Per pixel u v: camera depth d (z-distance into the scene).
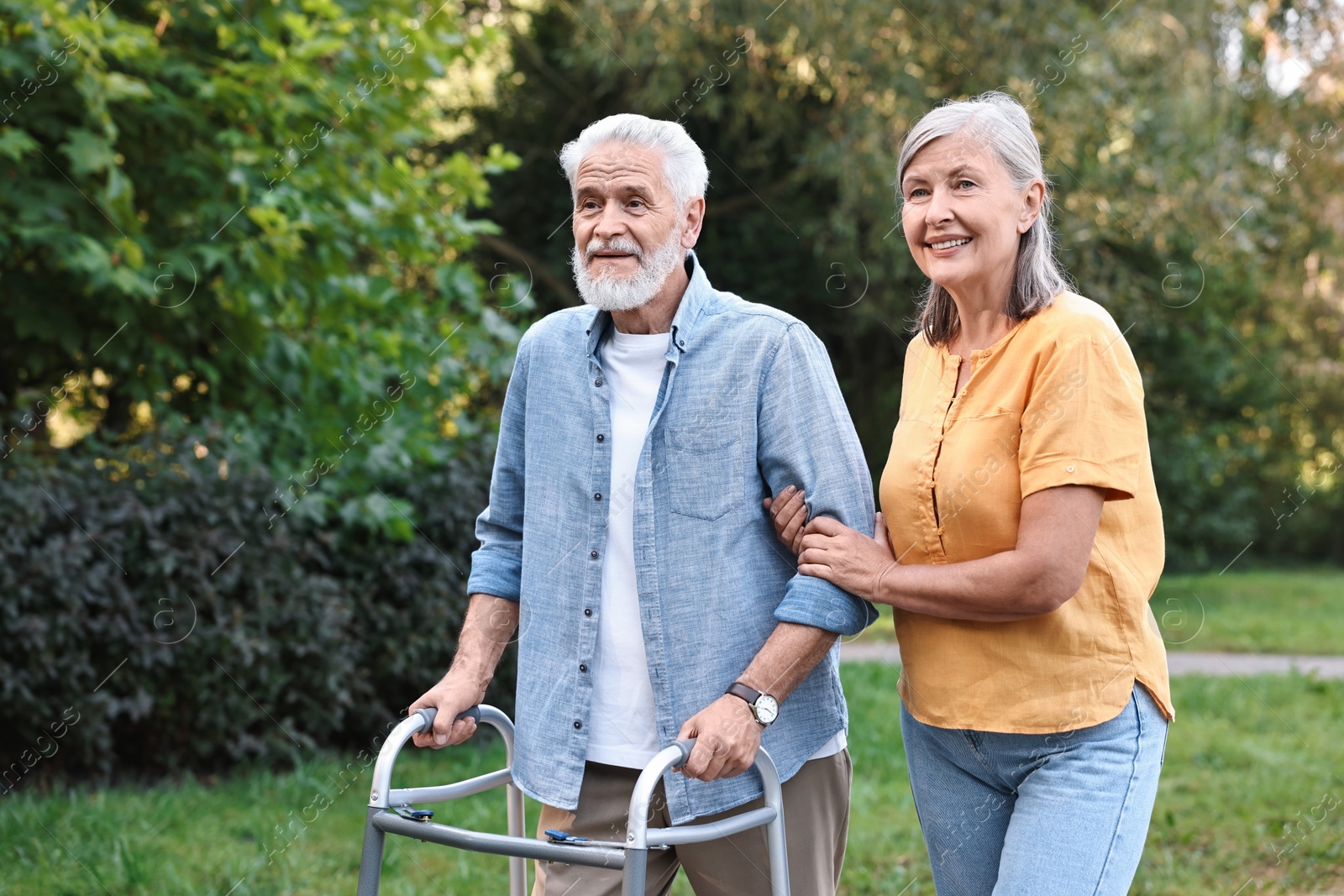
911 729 2.03
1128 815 1.78
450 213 5.79
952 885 2.03
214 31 5.21
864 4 9.46
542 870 2.04
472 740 5.30
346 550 5.28
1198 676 6.89
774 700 1.80
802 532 1.92
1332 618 9.42
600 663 1.98
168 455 4.70
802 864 1.98
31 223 4.56
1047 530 1.76
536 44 12.51
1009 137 1.88
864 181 9.84
